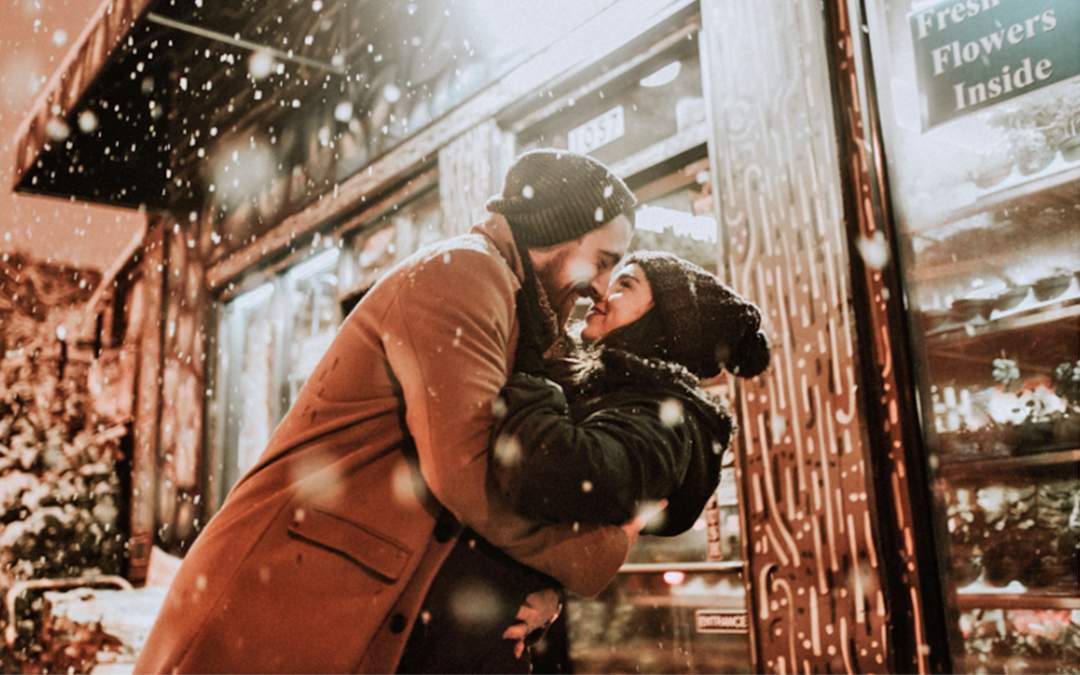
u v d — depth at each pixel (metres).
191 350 6.41
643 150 3.50
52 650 5.09
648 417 1.30
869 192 2.54
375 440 1.31
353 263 5.22
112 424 7.10
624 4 3.44
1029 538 2.32
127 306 7.43
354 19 4.96
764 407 2.67
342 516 1.27
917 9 2.56
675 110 3.41
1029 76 2.33
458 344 1.24
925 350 2.49
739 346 1.58
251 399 6.21
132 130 6.08
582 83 3.72
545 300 1.46
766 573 2.62
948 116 2.46
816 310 2.58
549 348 1.55
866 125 2.58
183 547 6.09
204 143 6.27
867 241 2.52
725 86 2.96
